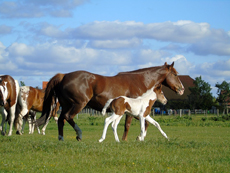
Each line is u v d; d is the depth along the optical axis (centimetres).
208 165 724
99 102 1154
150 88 1241
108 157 794
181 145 991
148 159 770
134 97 1193
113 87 1161
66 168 685
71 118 1153
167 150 911
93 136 1591
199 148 959
